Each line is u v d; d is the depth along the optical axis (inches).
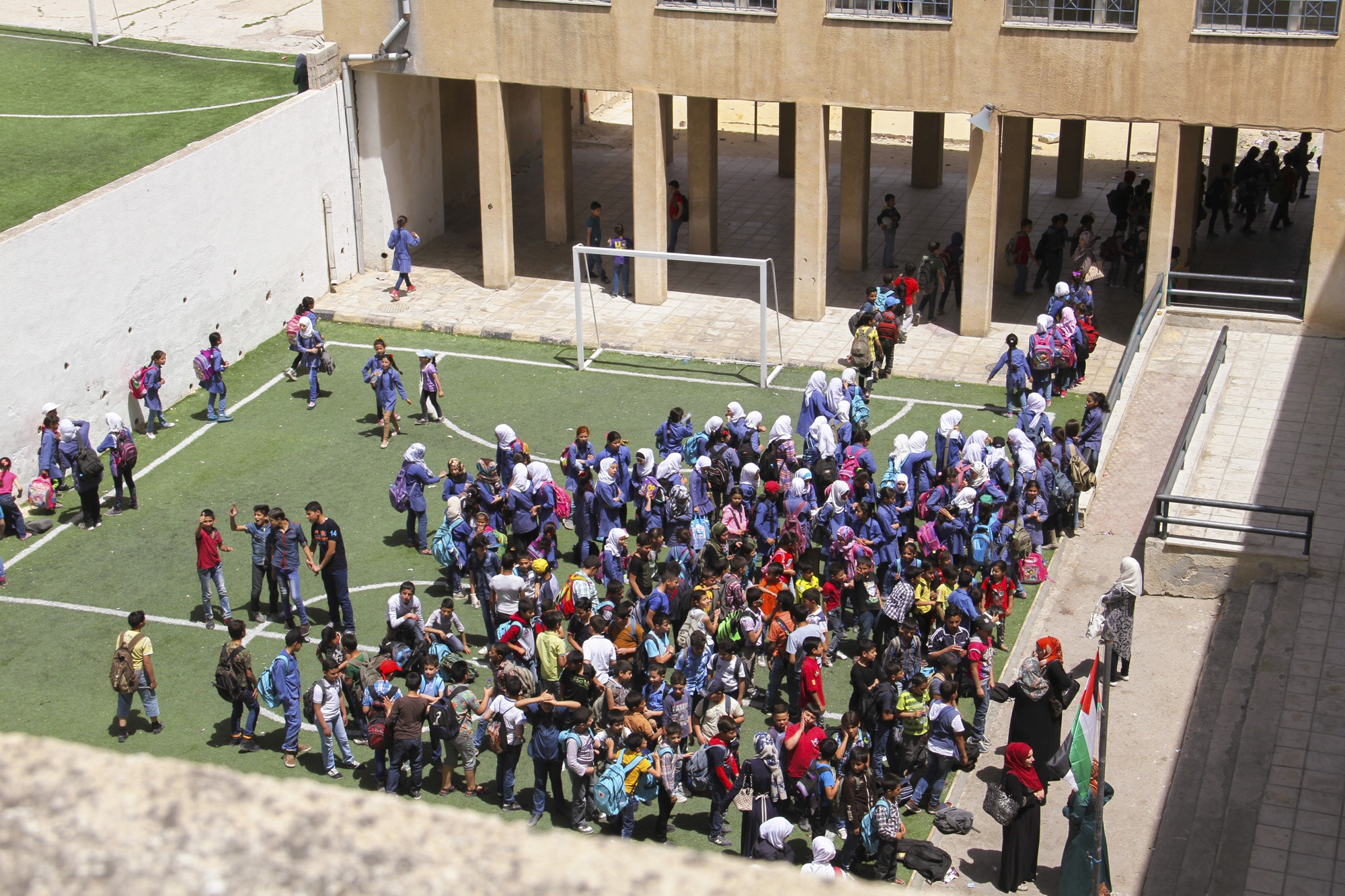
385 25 1157.1
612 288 1215.6
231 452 960.9
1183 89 994.7
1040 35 1010.7
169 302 1011.3
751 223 1363.2
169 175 994.1
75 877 117.9
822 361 1085.1
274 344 1130.0
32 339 888.9
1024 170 1174.3
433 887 118.0
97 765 129.3
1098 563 805.2
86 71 1304.1
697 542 761.0
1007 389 984.3
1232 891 519.2
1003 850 557.6
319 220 1188.5
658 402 1033.5
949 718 590.2
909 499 792.9
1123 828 587.8
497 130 1167.6
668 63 1099.9
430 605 778.2
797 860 557.6
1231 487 816.3
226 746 661.3
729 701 600.4
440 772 622.8
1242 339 1024.2
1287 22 957.2
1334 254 998.4
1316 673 649.6
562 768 642.2
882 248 1299.2
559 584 793.6
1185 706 668.1
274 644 743.7
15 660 735.1
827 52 1060.5
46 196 1024.2
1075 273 1035.3
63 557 834.2
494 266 1216.8
